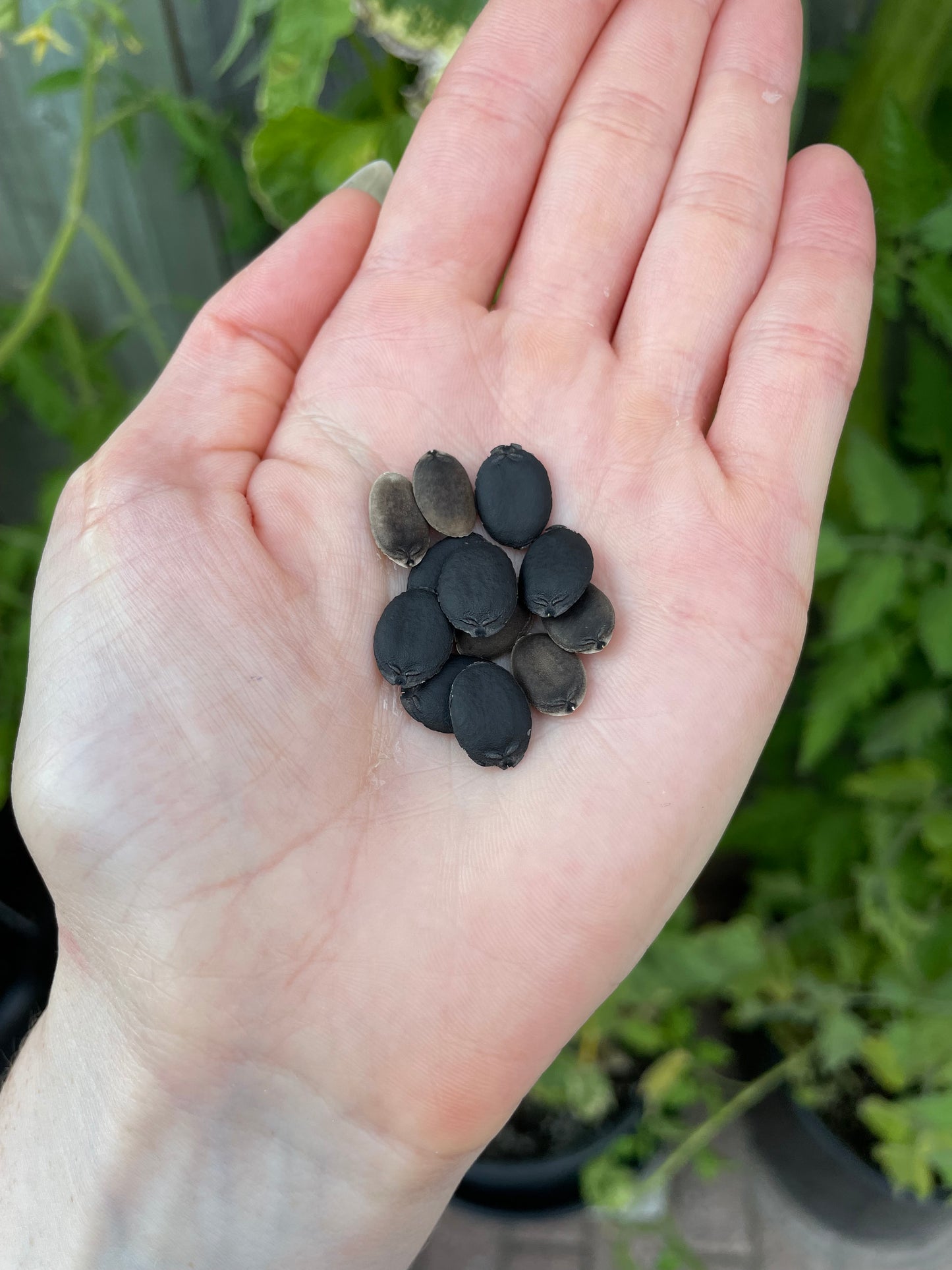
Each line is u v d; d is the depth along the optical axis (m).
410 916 0.12
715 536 0.13
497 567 0.13
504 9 0.14
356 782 0.12
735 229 0.14
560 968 0.12
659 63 0.14
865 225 0.14
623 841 0.12
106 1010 0.12
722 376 0.14
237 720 0.12
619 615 0.13
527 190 0.15
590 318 0.15
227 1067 0.12
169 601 0.12
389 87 0.17
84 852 0.12
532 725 0.13
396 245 0.15
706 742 0.13
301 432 0.14
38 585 0.13
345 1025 0.12
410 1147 0.12
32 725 0.12
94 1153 0.12
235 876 0.12
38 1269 0.12
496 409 0.14
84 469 0.13
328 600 0.13
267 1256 0.12
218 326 0.14
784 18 0.14
